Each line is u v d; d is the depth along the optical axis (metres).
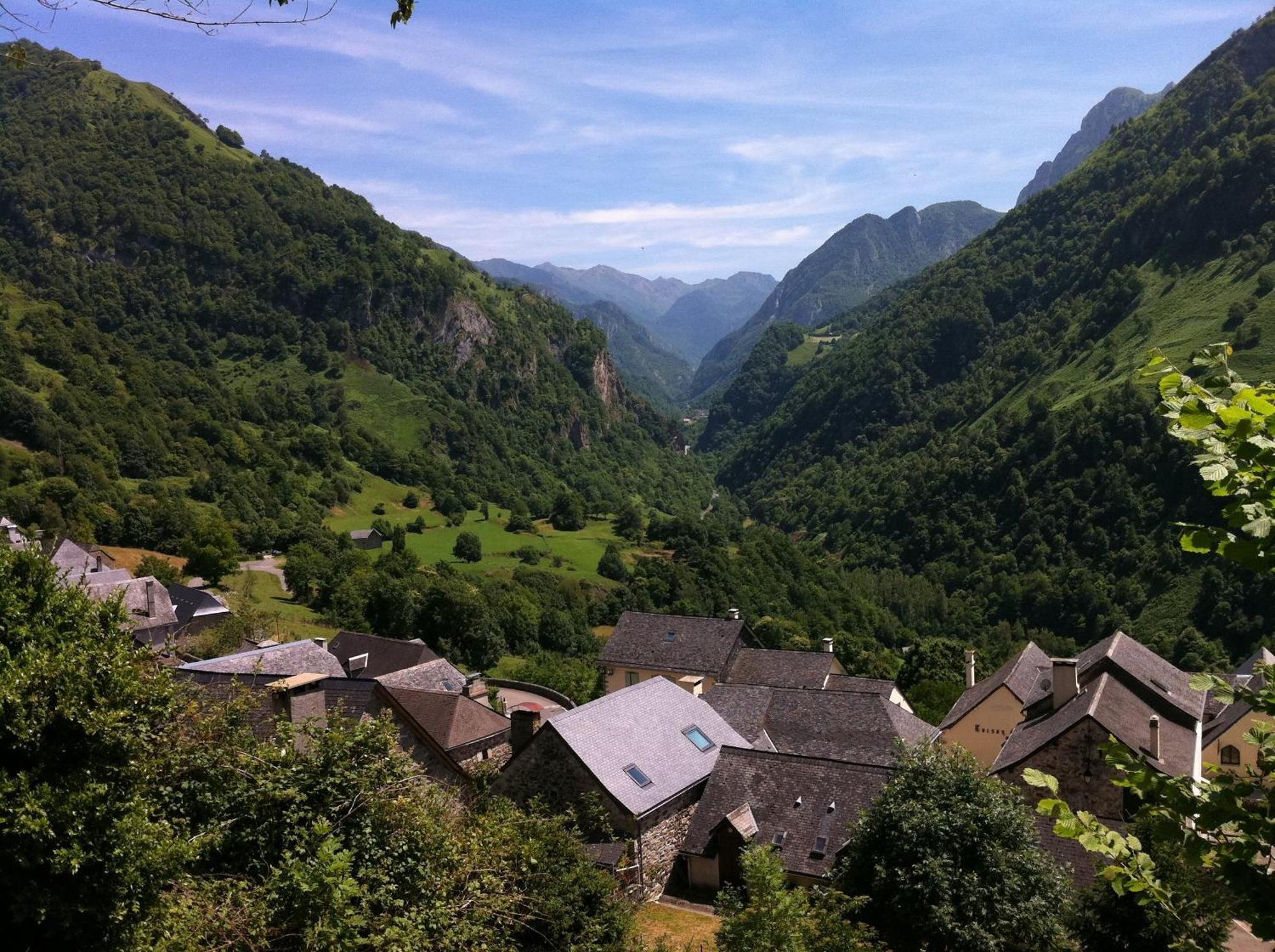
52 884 10.98
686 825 29.17
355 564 94.88
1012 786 22.77
